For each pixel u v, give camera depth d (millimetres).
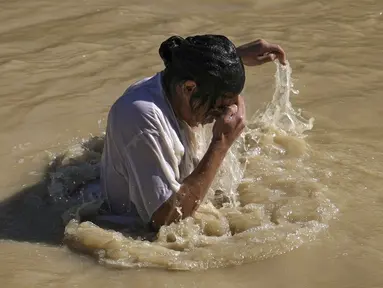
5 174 6555
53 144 6980
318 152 6758
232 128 5562
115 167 5754
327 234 5660
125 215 5914
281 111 7254
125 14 9836
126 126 5547
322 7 10188
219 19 9781
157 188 5535
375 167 6543
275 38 9234
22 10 9906
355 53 8867
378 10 10094
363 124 7320
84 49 8891
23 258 5484
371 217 5863
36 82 8102
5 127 7234
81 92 7902
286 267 5348
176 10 10016
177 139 5625
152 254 5418
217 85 5422
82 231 5648
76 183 6371
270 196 6098
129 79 8172
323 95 7875
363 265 5355
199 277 5254
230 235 5680
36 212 6082
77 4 10109
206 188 5605
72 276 5270
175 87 5535
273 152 6719
